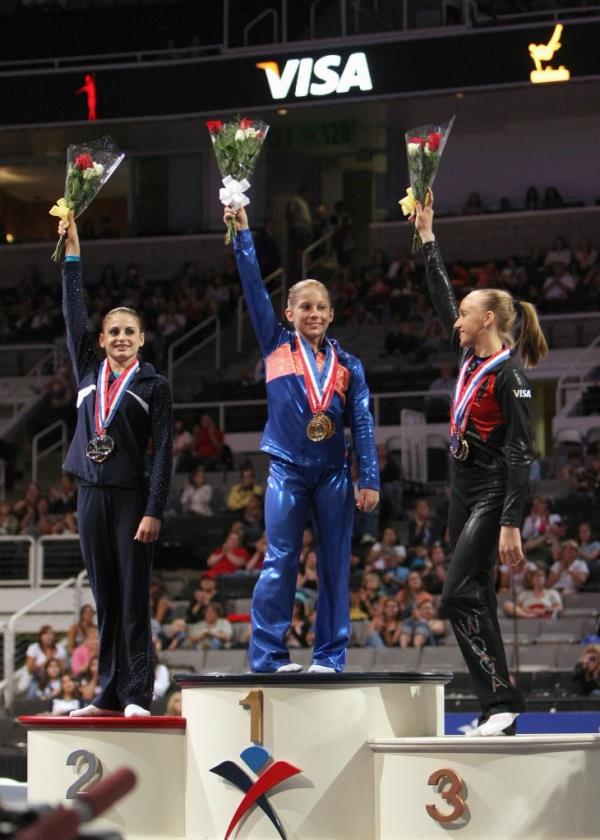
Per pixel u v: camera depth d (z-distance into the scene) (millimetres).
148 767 7195
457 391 7492
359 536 20766
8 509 23516
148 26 31750
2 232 35750
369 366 26969
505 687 7227
